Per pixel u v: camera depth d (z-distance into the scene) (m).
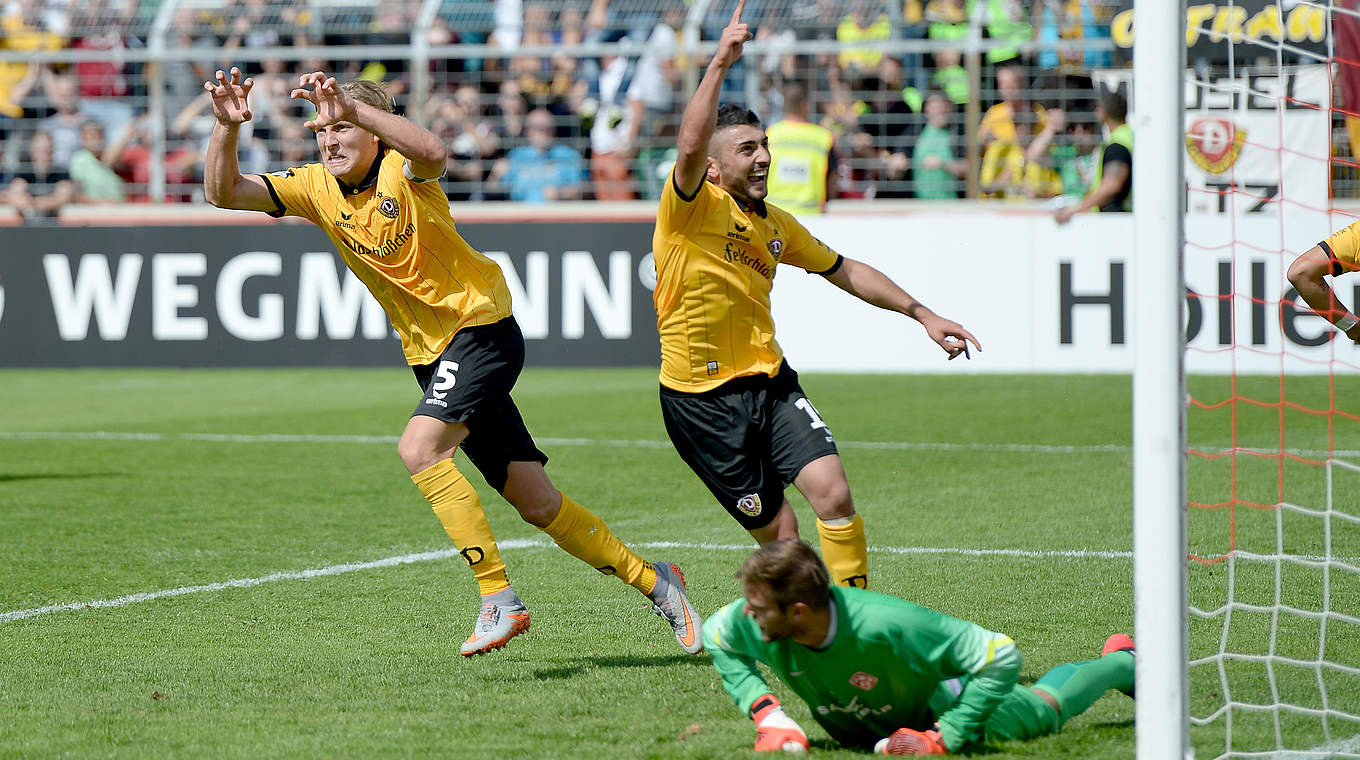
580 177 57.22
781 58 55.91
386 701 14.64
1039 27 54.00
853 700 12.23
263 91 58.91
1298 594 19.41
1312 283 18.56
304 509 27.25
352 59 58.62
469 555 15.80
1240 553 16.72
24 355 54.50
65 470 32.19
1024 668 15.59
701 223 15.33
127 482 30.44
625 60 58.41
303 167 16.45
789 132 50.03
